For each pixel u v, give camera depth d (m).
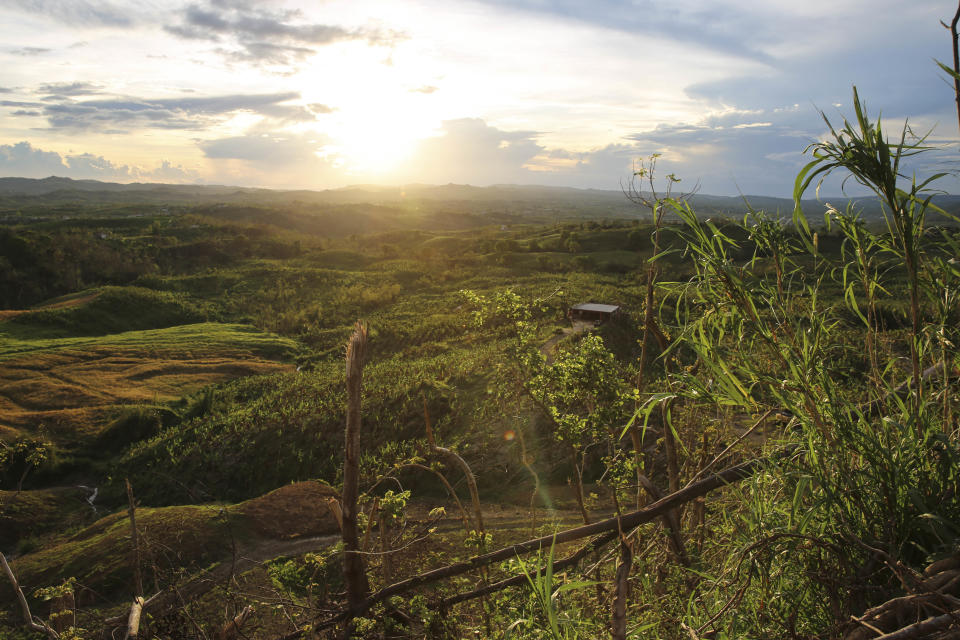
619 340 31.81
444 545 8.73
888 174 1.76
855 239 2.15
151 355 53.25
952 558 1.69
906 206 1.83
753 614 2.08
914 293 2.00
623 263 85.12
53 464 30.56
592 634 2.45
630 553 2.06
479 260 96.69
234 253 121.19
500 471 20.36
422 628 2.59
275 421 29.55
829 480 1.98
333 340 60.56
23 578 15.24
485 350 31.02
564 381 3.66
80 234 115.88
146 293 76.75
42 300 85.56
